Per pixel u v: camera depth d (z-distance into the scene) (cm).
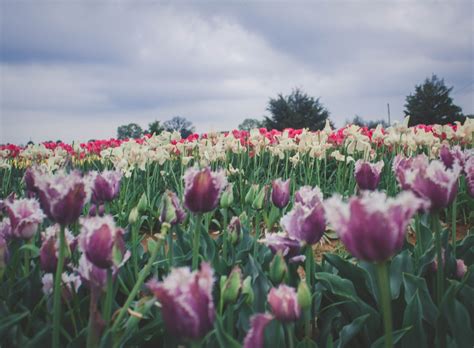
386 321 42
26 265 70
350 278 73
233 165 257
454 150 79
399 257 74
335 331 72
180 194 137
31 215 66
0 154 271
